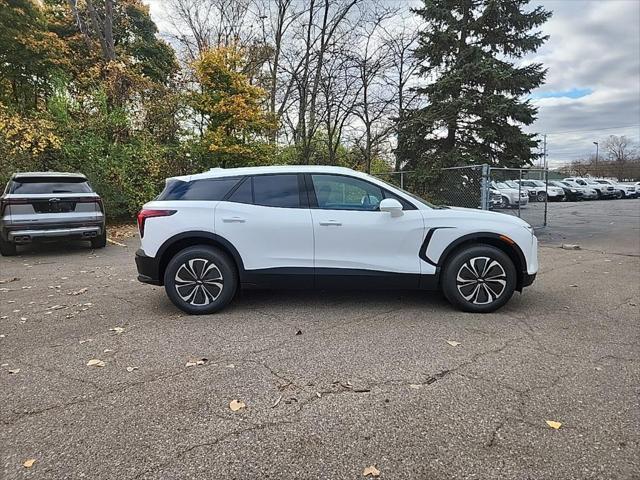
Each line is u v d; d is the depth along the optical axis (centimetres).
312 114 1933
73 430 264
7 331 443
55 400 300
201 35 2341
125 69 1662
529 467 226
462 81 1467
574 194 3228
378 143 1956
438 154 1523
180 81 1845
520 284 488
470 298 483
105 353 382
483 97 1449
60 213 901
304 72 1988
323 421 271
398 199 491
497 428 261
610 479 217
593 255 873
